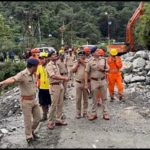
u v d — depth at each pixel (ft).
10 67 96.68
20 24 226.58
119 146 32.73
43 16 271.08
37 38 223.92
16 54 159.02
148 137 36.01
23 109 33.24
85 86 41.78
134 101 52.42
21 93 33.14
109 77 51.85
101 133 37.09
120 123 41.16
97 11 411.54
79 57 42.09
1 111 57.26
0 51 137.69
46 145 33.01
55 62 38.24
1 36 139.23
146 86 62.03
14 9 268.41
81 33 351.87
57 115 39.81
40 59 41.32
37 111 34.14
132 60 80.07
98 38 357.20
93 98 42.39
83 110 43.65
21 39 187.42
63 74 49.37
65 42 259.19
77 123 40.93
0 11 251.60
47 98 41.55
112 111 46.68
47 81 41.42
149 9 102.22
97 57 41.81
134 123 41.39
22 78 32.42
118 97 53.72
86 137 35.55
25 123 33.45
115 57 51.85
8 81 31.86
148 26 101.60
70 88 64.85
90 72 42.06
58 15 342.23
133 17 105.19
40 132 37.22
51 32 282.77
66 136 35.78
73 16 362.94
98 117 43.70
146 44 104.32
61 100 39.37
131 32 106.93
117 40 386.32
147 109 47.91
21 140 34.96
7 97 67.62
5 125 41.63
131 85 62.69
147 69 69.82
